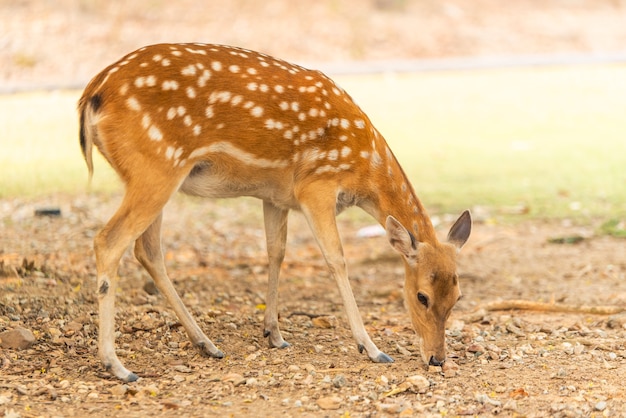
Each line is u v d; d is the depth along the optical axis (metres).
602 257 15.02
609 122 29.22
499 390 8.36
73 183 19.66
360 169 9.32
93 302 10.93
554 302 11.95
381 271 14.54
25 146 23.14
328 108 9.15
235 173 8.96
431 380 8.56
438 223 17.42
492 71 41.47
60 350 9.22
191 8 47.00
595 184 20.58
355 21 48.66
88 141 8.54
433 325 8.91
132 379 8.34
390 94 35.16
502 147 25.36
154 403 7.82
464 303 12.34
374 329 10.69
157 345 9.57
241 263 14.52
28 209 17.28
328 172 9.20
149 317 10.37
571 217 17.89
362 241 16.61
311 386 8.37
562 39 51.06
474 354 9.59
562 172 21.92
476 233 16.84
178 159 8.46
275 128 8.86
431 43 47.84
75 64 38.72
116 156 8.36
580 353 9.62
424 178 21.34
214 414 7.60
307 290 12.95
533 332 10.59
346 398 8.08
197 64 8.62
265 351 9.54
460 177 21.45
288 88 8.98
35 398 7.80
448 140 26.36
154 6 46.16
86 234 15.51
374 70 41.09
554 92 35.34
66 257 13.64
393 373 8.82
